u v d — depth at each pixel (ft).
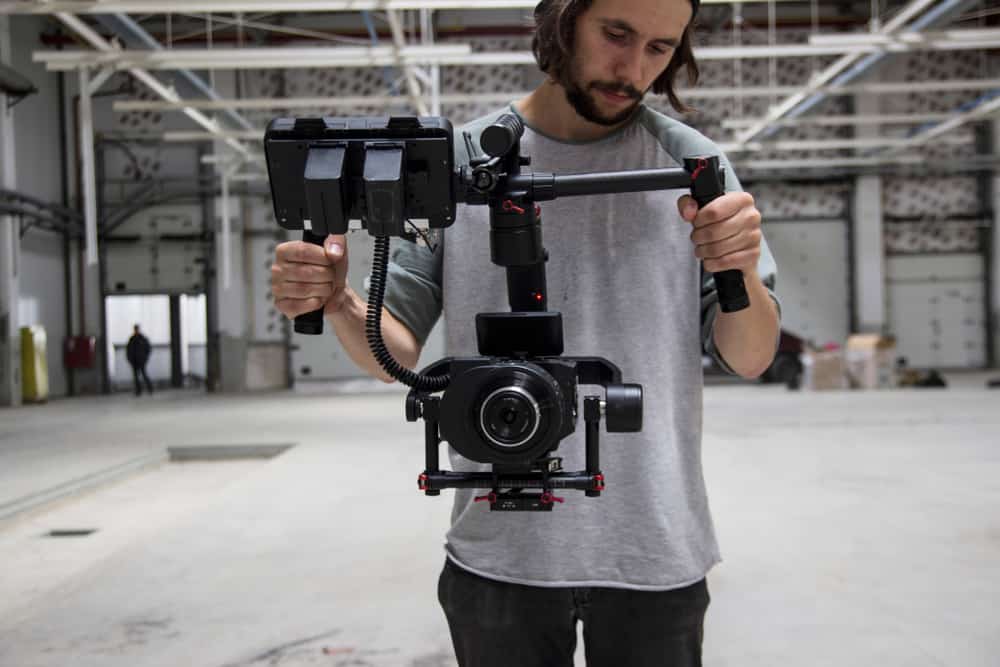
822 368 36.35
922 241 49.34
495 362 2.25
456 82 45.78
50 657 7.02
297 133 2.16
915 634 7.16
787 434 20.72
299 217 2.28
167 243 47.37
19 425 26.89
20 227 39.42
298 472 16.21
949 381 40.91
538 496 2.22
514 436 2.09
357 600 8.38
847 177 48.57
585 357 2.41
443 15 44.98
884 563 9.34
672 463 2.91
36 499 14.52
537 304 2.53
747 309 2.60
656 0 2.38
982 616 7.57
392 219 2.13
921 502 12.53
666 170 2.27
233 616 7.97
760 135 43.75
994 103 32.01
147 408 34.45
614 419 2.27
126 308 48.08
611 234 2.98
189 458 20.66
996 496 12.87
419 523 11.76
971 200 49.08
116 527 13.51
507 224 2.31
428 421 2.27
